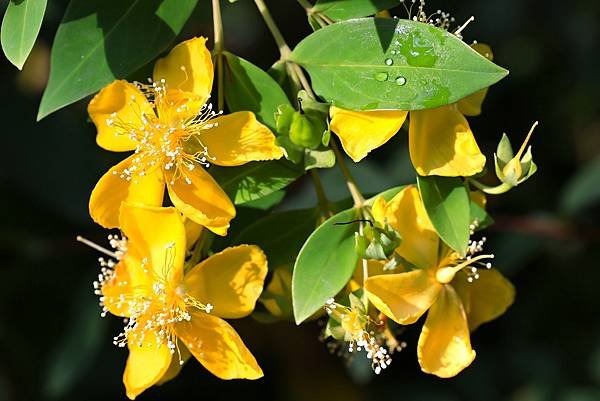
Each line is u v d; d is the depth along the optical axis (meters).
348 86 0.62
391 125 0.62
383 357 0.64
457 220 0.62
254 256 0.63
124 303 0.63
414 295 0.63
